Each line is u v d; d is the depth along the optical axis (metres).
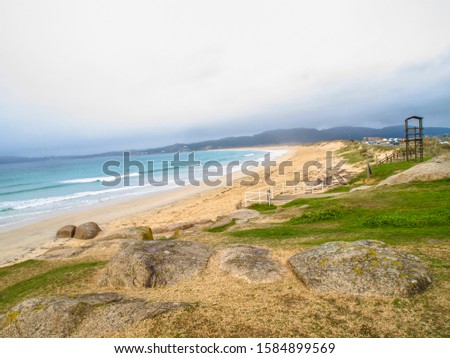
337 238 12.89
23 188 60.59
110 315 7.44
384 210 17.03
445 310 6.63
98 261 15.58
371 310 6.86
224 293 8.30
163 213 33.72
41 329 7.29
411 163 34.81
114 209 37.44
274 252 11.02
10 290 12.82
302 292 7.89
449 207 15.21
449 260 9.08
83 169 115.75
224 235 16.33
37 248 24.64
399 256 8.32
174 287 9.10
